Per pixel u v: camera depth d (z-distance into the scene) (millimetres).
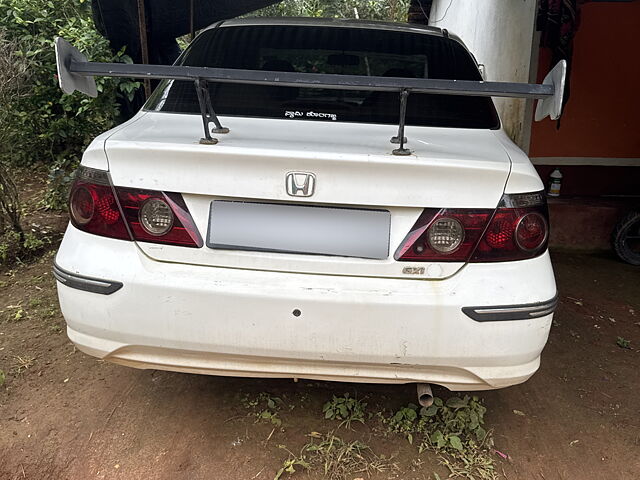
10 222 4328
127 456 2105
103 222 1880
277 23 2811
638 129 4789
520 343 1846
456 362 1843
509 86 1782
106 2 4711
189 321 1829
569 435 2303
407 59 2654
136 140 1896
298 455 2121
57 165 5520
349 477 2018
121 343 1900
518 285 1830
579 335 3197
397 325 1794
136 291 1824
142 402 2414
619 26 4582
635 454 2199
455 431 2246
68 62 1823
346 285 1801
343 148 1879
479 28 6438
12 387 2496
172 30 5496
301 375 1926
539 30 4363
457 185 1797
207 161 1791
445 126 2303
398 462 2096
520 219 1839
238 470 2045
